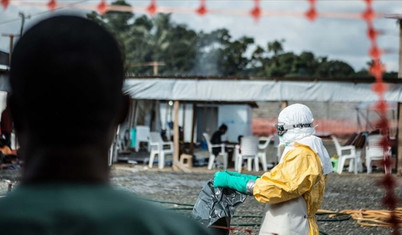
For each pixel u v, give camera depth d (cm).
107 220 132
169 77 1984
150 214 138
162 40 6806
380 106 433
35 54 137
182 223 142
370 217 1114
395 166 1873
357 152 2052
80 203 133
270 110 4912
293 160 513
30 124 140
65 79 138
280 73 6956
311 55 7025
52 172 140
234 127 4019
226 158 2048
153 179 1703
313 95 1972
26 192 135
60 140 141
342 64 6962
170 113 3916
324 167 527
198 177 1806
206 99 1984
